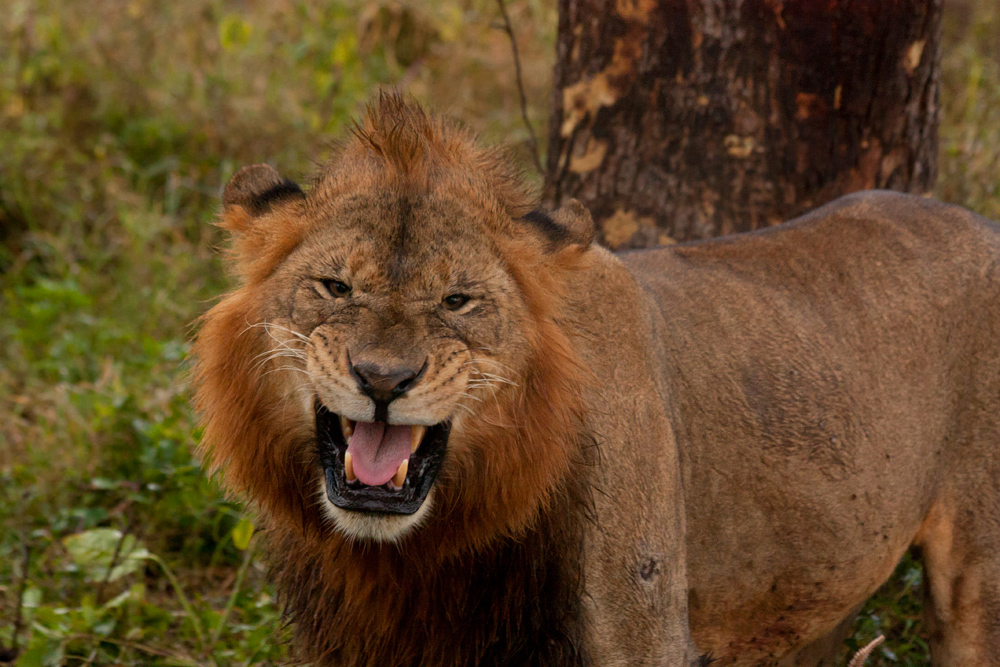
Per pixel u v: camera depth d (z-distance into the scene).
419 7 16.09
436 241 4.98
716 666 6.56
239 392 5.26
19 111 14.46
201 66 15.16
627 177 8.73
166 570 8.01
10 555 8.67
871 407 6.43
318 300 5.01
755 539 6.27
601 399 5.58
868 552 6.54
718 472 6.14
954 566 6.74
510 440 5.19
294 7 16.45
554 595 5.49
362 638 5.70
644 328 5.92
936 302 6.64
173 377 10.41
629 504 5.57
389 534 5.03
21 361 11.23
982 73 13.96
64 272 12.59
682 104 8.52
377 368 4.73
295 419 5.25
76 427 9.94
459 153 5.32
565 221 5.50
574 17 8.83
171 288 11.95
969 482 6.68
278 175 5.49
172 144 14.27
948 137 12.35
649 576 5.59
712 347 6.23
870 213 6.91
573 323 5.62
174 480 9.15
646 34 8.51
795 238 6.81
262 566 8.68
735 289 6.46
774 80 8.36
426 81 15.20
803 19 8.24
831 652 7.39
